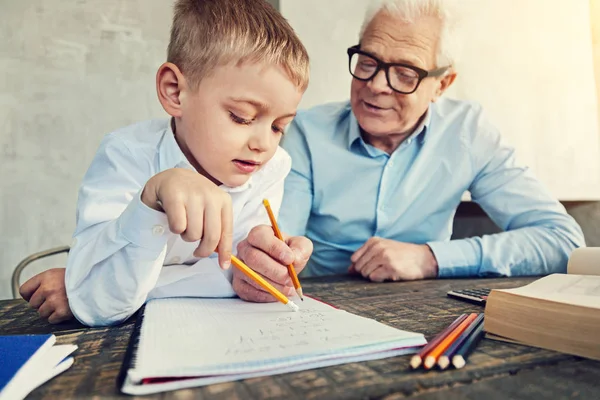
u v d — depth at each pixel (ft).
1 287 4.52
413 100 3.59
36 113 4.64
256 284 1.96
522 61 5.37
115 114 4.89
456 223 5.53
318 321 1.49
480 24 5.12
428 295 2.30
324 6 4.84
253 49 1.93
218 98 1.98
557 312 1.22
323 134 4.14
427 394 0.96
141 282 1.65
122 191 2.06
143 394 0.94
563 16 5.57
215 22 2.02
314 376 1.03
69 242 4.78
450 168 4.12
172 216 1.43
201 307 1.82
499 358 1.16
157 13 5.03
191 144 2.16
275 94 1.97
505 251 3.38
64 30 4.71
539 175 5.48
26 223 4.62
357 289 2.57
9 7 4.55
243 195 2.63
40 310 1.81
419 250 3.23
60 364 1.11
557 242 3.54
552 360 1.15
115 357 1.23
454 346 1.19
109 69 4.86
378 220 4.03
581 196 5.62
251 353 1.10
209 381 0.99
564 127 5.58
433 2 3.41
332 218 4.12
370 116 3.72
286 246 2.02
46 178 4.68
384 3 3.50
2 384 0.93
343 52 4.97
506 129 5.33
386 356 1.19
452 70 3.80
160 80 2.19
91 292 1.67
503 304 1.33
